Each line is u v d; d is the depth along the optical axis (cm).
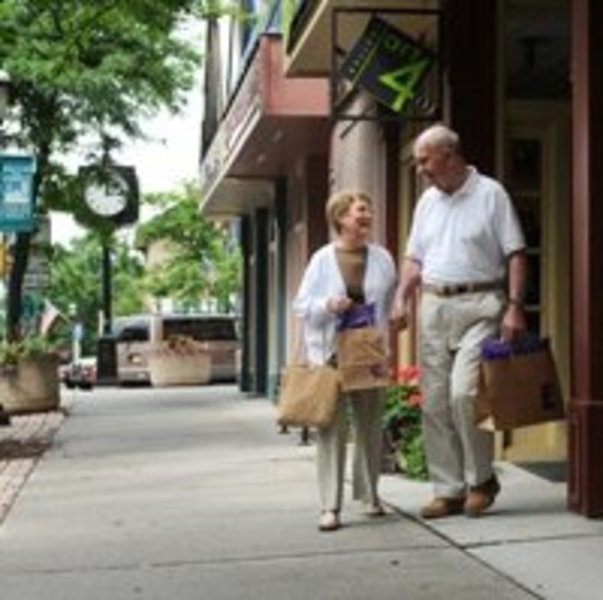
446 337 895
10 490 1190
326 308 881
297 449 1474
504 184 1172
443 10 1173
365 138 1483
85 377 3453
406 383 1136
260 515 977
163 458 1426
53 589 767
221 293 5594
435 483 912
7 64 1950
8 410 1795
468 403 882
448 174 888
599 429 874
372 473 927
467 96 1162
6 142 2239
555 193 1205
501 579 739
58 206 2383
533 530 852
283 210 2289
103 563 832
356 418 924
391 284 902
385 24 1181
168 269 5841
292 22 1378
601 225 866
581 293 874
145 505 1059
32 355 1806
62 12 1662
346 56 1212
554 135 1209
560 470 1094
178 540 893
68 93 2181
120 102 2234
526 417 870
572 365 954
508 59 1198
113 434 1778
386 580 750
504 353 870
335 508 895
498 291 893
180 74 2273
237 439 1634
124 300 6769
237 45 2489
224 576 779
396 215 1396
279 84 1680
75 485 1213
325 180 1991
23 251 2256
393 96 1187
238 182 2369
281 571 785
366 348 885
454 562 785
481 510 900
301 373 882
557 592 705
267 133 1817
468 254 887
